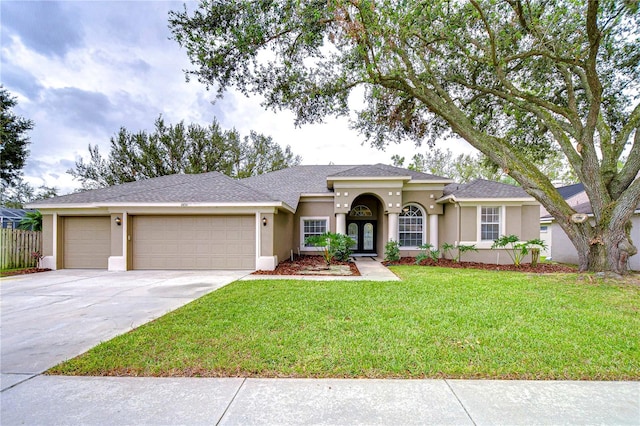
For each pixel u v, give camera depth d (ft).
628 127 33.88
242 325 17.37
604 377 11.66
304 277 34.76
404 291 26.18
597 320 18.28
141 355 13.50
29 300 24.70
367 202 60.23
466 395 10.47
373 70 33.78
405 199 54.65
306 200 57.52
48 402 10.10
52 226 43.83
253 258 41.81
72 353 14.14
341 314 19.45
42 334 16.71
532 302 22.47
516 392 10.66
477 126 48.32
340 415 9.39
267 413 9.50
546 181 35.09
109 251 43.96
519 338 15.29
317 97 39.37
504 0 29.89
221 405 9.91
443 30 33.37
